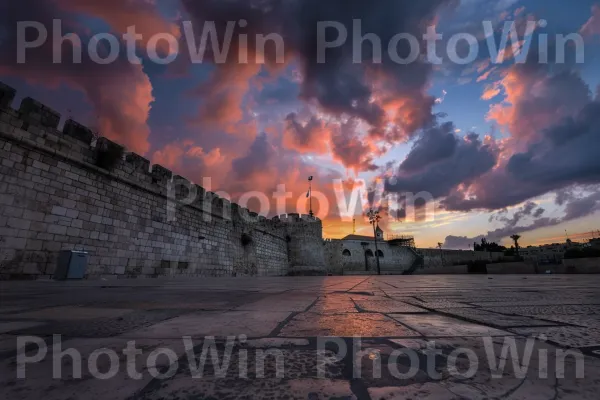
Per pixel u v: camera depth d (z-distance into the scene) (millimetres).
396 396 902
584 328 1850
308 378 1053
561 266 22234
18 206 9672
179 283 8531
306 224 37188
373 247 53812
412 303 3312
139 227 14359
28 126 10039
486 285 6957
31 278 9812
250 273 25266
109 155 12805
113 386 979
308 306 3059
